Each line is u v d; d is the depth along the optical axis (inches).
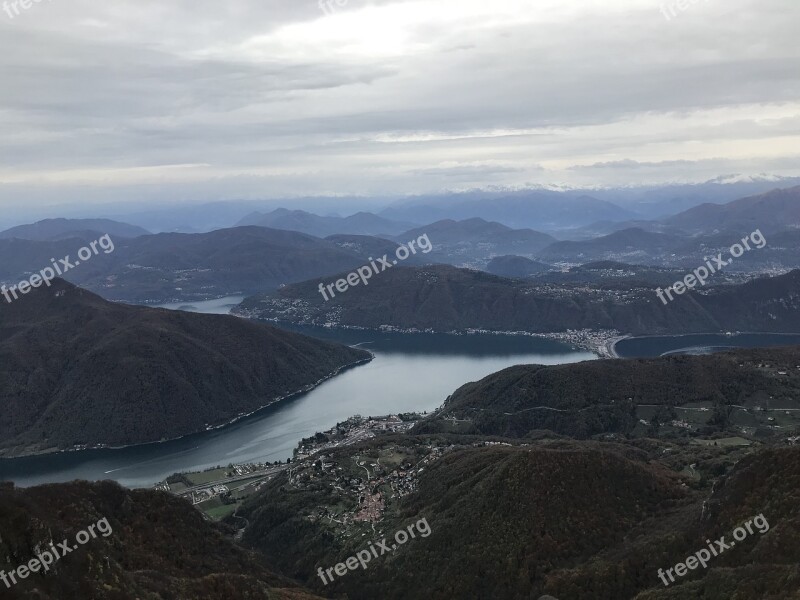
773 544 4315.9
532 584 5093.5
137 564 4980.3
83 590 3759.8
